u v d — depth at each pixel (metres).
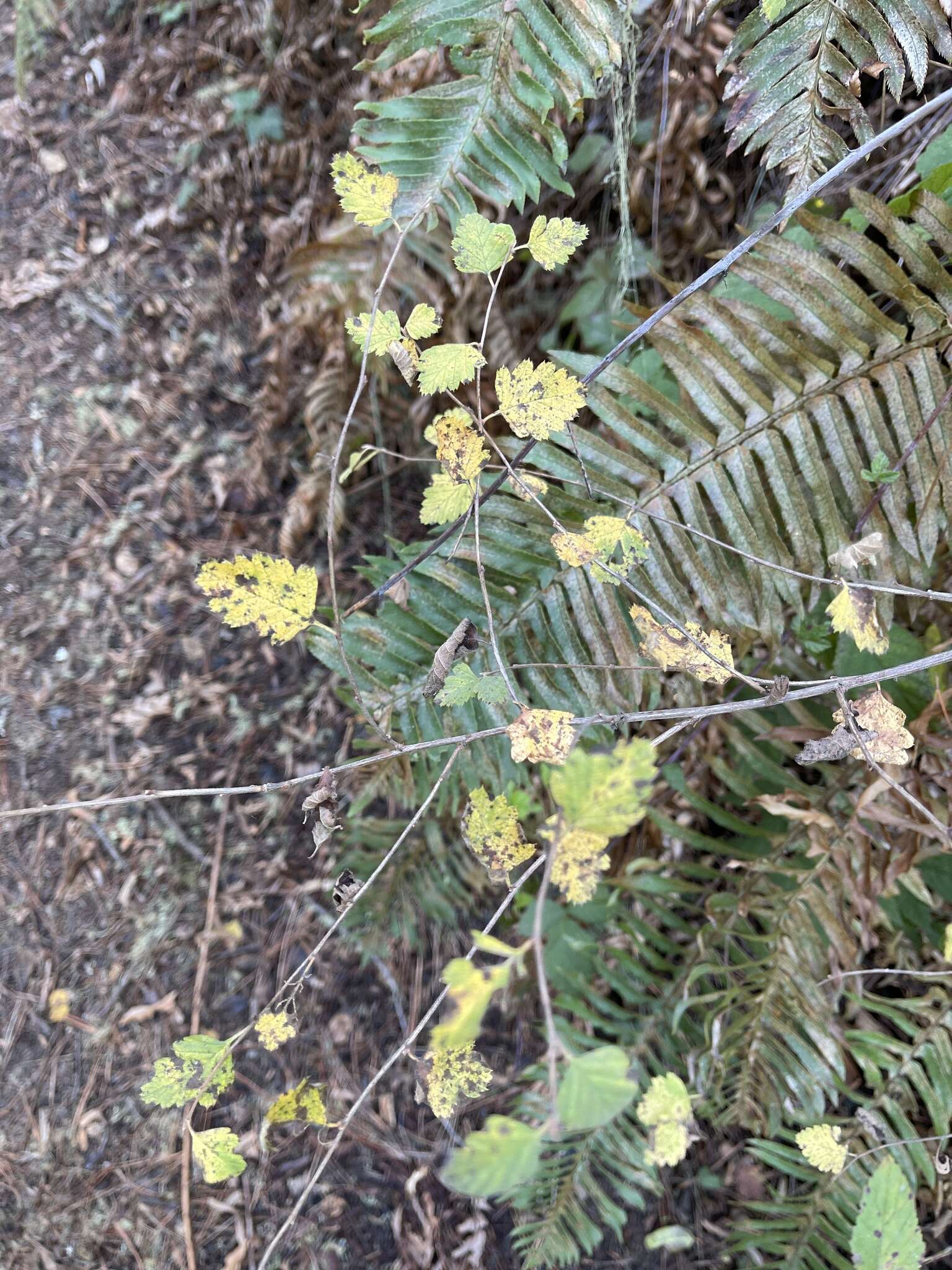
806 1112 0.64
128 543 0.89
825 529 0.56
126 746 0.86
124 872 0.85
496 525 0.57
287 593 0.37
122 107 0.92
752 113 0.51
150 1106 0.80
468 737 0.41
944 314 0.53
